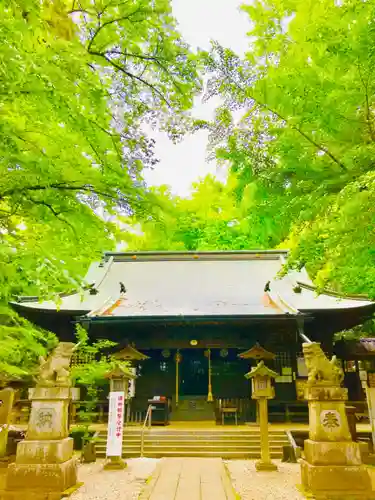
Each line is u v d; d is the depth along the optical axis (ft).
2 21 13.48
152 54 19.56
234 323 59.98
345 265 26.53
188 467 32.71
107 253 83.66
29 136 17.33
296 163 26.96
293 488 28.68
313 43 24.43
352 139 24.75
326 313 60.13
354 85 23.02
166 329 63.26
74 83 16.21
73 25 18.66
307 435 46.09
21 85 14.26
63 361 31.01
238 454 42.55
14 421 54.13
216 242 105.60
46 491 26.96
